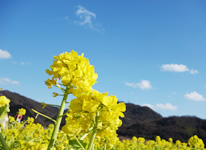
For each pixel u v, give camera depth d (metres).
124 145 8.04
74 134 1.63
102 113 1.53
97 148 4.15
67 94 1.86
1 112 1.47
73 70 1.88
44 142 3.05
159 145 10.66
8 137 3.86
